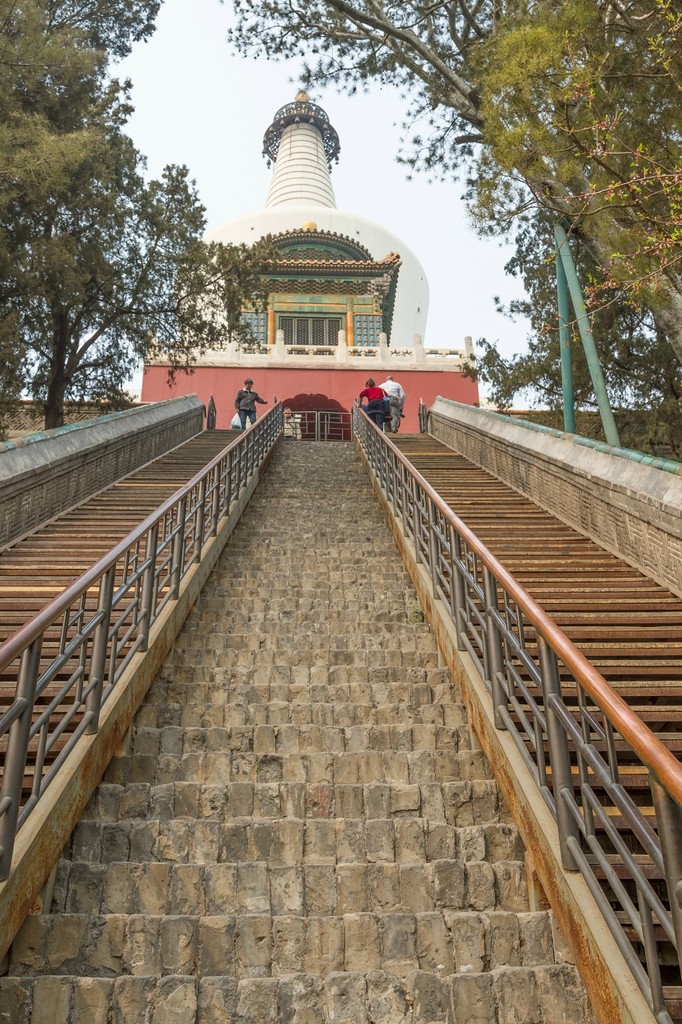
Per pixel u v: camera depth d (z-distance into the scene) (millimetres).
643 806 3559
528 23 6590
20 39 11641
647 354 12016
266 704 4574
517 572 6402
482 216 6422
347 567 7609
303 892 3150
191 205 13672
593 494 7574
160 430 13109
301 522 9430
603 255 7145
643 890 2143
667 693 4207
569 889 2691
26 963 2773
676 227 5312
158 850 3361
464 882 3180
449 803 3678
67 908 3051
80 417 16891
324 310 24531
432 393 21906
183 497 5680
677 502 6012
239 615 6129
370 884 3172
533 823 3100
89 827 3375
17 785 2721
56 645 5004
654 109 6020
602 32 6031
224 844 3396
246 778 3943
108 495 9664
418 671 5043
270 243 14523
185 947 2836
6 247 11633
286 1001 2613
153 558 4805
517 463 10062
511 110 5973
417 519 6836
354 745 4246
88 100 13281
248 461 10461
